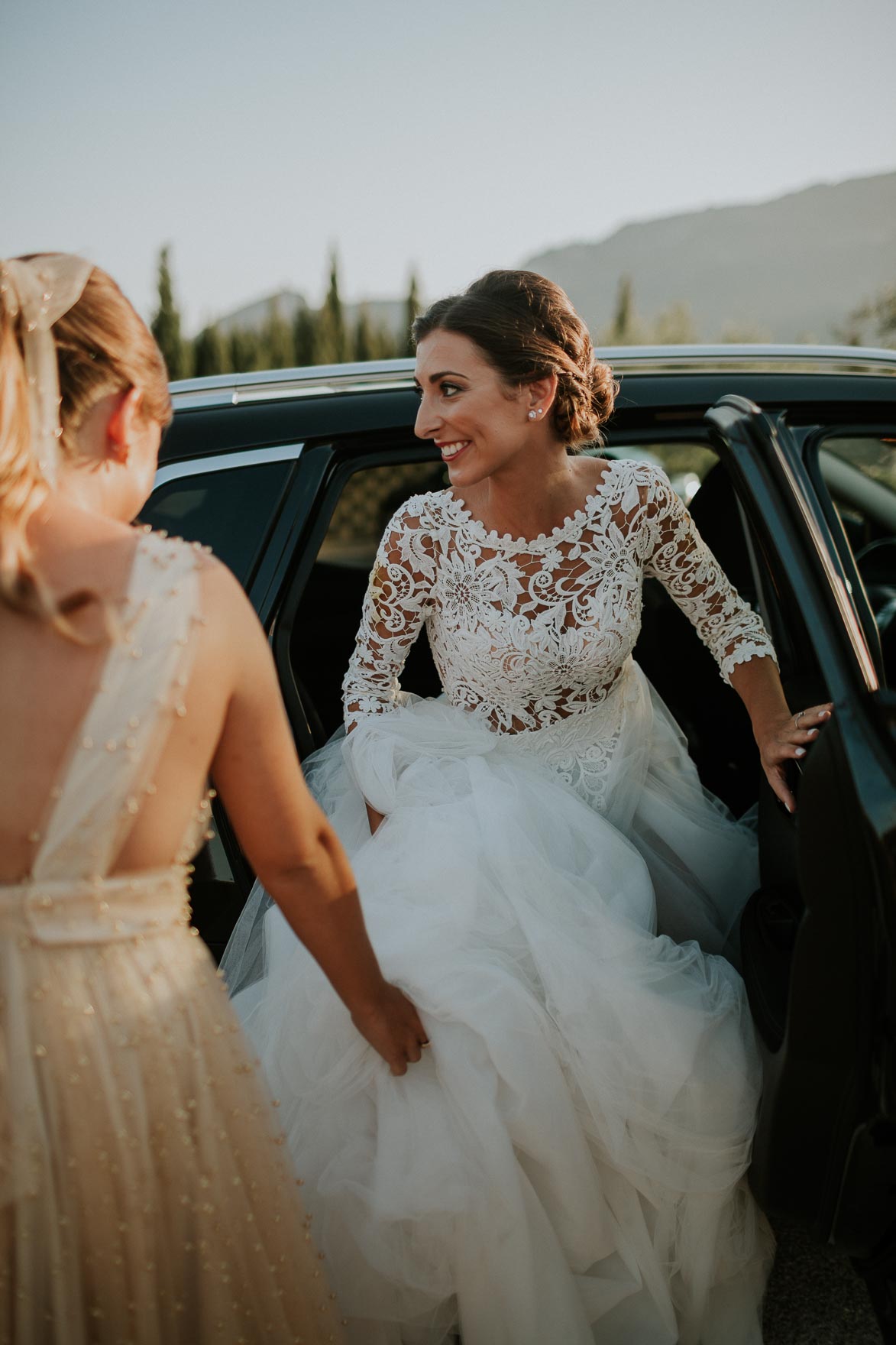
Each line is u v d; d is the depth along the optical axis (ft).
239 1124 3.64
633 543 6.05
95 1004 3.22
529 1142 4.68
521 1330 4.51
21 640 3.01
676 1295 5.09
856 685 4.22
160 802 3.20
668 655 8.51
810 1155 4.38
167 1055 3.35
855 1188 4.25
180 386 7.13
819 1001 4.08
